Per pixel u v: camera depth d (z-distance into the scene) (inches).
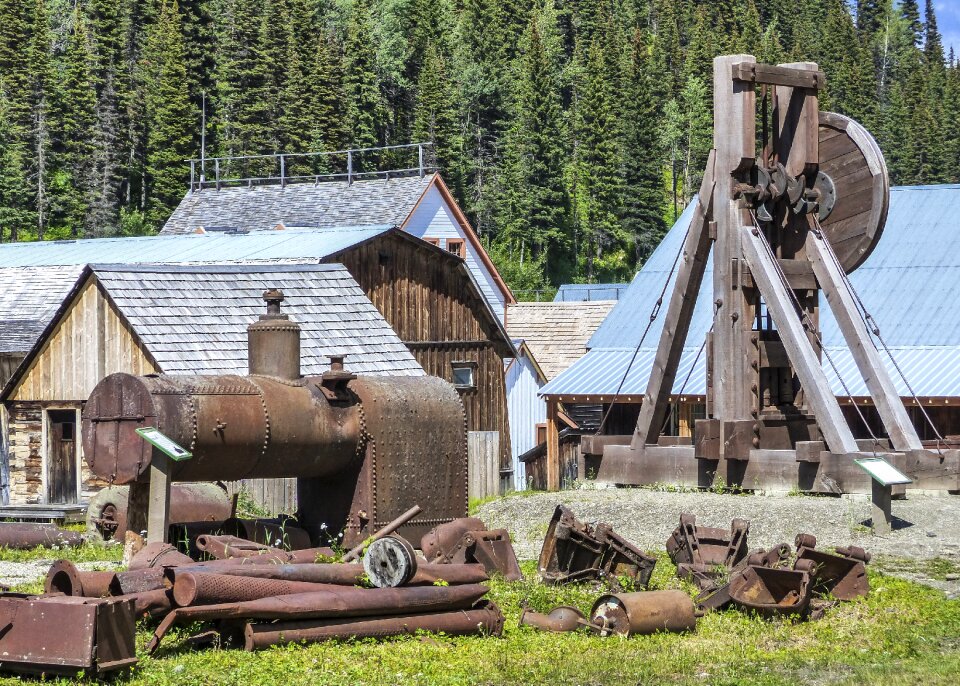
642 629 802.8
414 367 1817.2
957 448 1230.3
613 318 2064.5
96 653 647.1
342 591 764.0
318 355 1739.7
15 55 6156.5
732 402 1195.9
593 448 1274.6
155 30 6919.3
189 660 693.9
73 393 1664.6
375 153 6850.4
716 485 1187.3
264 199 3563.0
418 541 1072.2
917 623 837.8
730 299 1198.3
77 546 1212.5
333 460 1032.8
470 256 3602.4
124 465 940.6
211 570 753.0
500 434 2470.5
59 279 2258.9
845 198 1224.2
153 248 2456.9
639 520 1117.1
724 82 1202.0
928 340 1817.2
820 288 1230.3
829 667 732.0
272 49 6545.3
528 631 812.6
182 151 6215.6
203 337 1620.3
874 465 1051.3
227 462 971.3
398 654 735.7
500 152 7755.9
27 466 1701.5
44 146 6048.2
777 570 855.1
